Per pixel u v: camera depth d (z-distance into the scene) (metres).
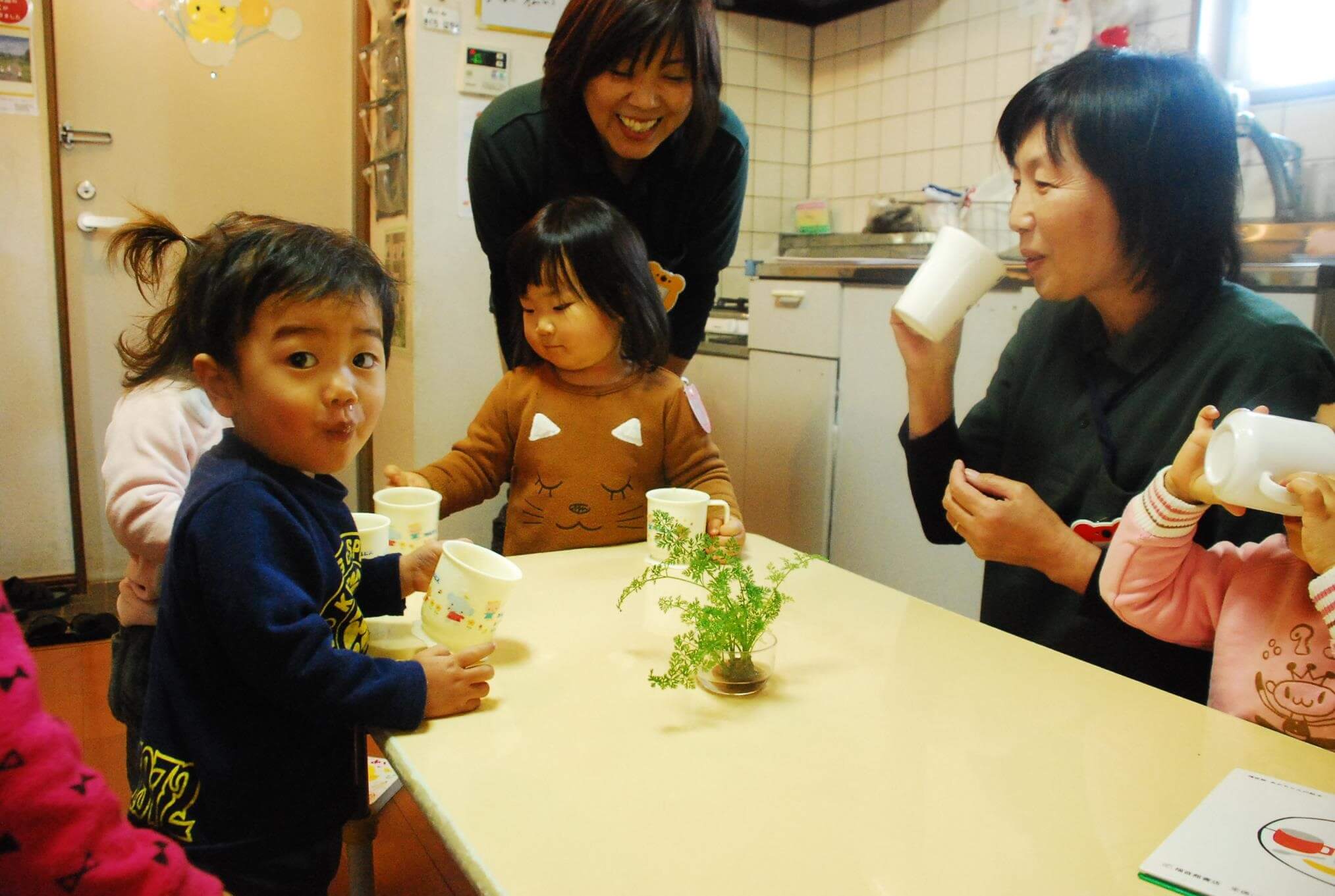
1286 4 2.18
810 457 2.57
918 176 3.08
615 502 1.45
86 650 2.51
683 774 0.72
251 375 0.83
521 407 1.50
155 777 0.83
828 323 2.48
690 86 1.60
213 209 3.09
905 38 3.07
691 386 1.53
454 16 2.47
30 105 2.75
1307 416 1.05
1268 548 0.94
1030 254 1.19
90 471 3.02
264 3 3.06
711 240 1.94
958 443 1.42
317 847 0.87
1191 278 1.15
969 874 0.60
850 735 0.79
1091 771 0.74
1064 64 1.16
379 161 2.82
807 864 0.61
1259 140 2.06
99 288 2.95
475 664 0.85
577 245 1.38
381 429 2.98
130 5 2.89
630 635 1.00
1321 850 0.63
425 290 2.54
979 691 0.88
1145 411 1.19
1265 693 0.89
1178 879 0.59
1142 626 0.98
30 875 0.51
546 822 0.65
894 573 2.38
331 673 0.78
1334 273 1.62
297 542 0.84
